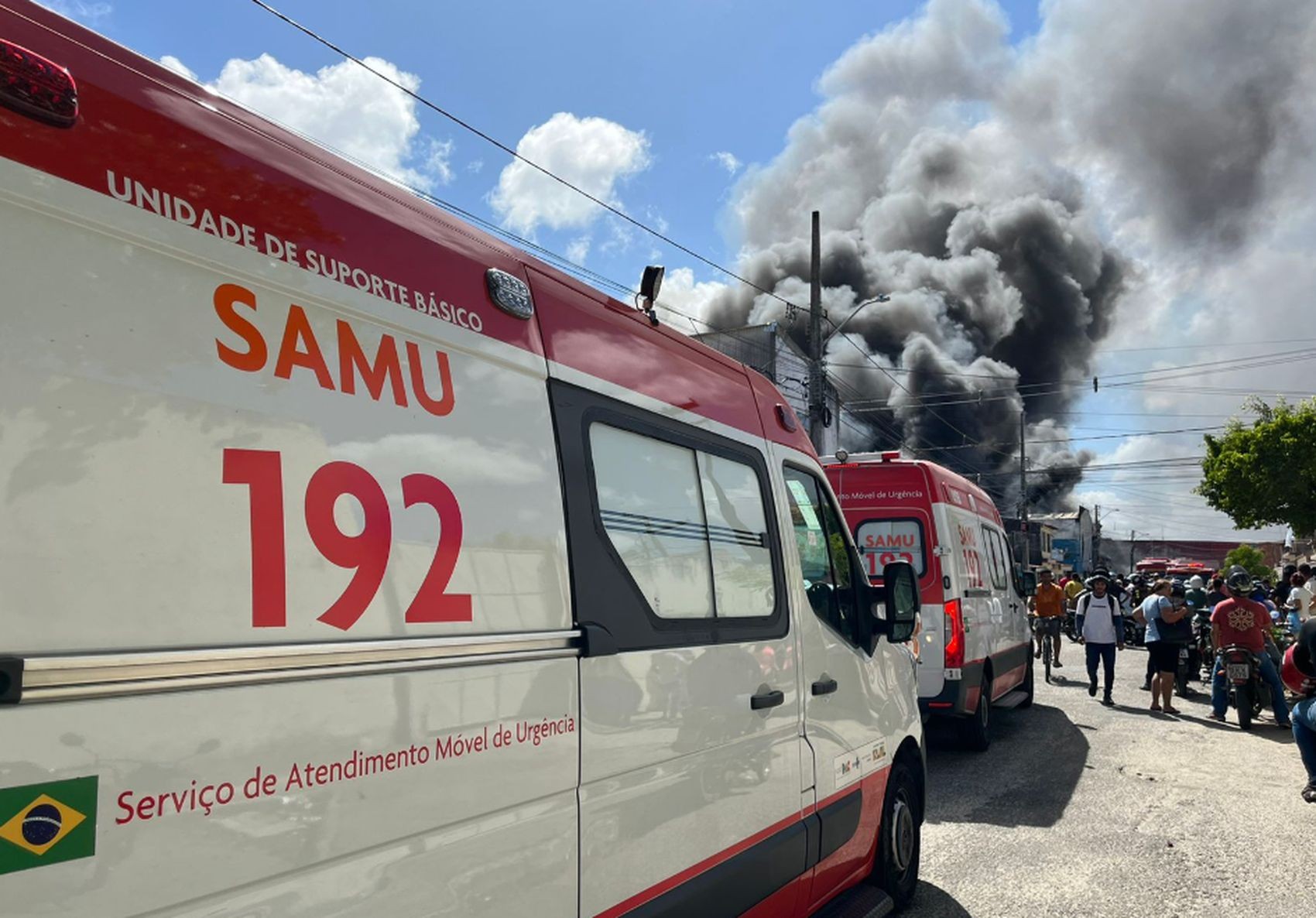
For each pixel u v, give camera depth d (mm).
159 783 1532
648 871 2725
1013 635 10891
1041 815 6699
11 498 1406
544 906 2320
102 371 1560
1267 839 6109
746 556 3520
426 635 2051
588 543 2623
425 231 2354
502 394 2424
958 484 9680
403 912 1941
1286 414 31250
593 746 2516
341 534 1898
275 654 1727
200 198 1799
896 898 4840
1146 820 6578
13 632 1382
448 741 2072
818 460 4477
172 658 1562
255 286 1856
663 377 3229
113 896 1467
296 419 1862
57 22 1667
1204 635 14594
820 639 4031
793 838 3586
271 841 1696
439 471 2166
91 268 1586
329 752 1810
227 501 1700
